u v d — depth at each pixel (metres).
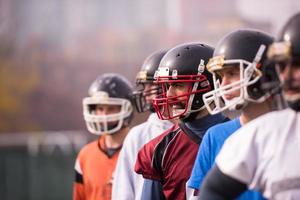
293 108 7.65
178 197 11.22
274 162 7.48
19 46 80.44
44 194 38.66
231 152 7.65
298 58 7.58
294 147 7.48
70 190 39.09
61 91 80.75
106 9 84.38
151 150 11.58
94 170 16.08
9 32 80.19
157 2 83.50
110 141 16.19
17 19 80.75
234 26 81.88
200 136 11.16
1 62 79.31
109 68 82.81
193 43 11.55
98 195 16.02
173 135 11.48
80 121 80.75
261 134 7.61
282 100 8.98
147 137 13.07
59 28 82.06
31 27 81.25
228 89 9.10
